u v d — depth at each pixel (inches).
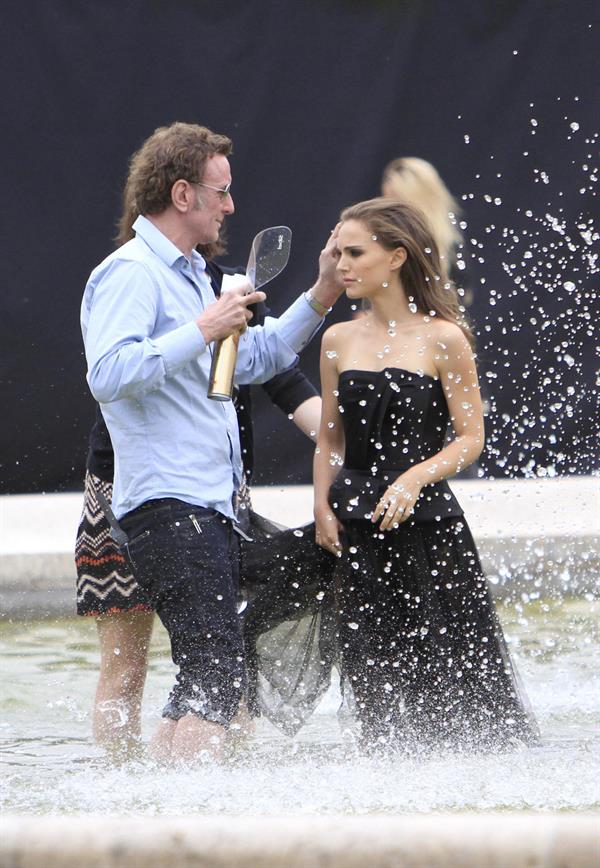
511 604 845.8
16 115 1229.7
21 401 1243.8
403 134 1244.5
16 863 235.6
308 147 1244.5
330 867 230.5
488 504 1043.3
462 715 533.6
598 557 884.6
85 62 1230.3
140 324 514.3
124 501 520.1
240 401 585.3
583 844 226.2
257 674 560.4
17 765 480.4
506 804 371.2
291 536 566.6
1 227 1235.9
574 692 621.3
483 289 1214.3
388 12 1241.4
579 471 1170.6
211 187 532.4
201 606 505.4
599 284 1210.6
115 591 564.7
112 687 567.5
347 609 544.1
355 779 423.2
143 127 1236.5
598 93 1235.2
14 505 1141.7
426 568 540.4
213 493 520.7
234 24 1237.1
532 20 1238.3
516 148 1238.9
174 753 486.3
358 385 542.3
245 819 239.9
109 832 237.6
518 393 1192.8
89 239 1240.8
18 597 867.4
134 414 517.7
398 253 544.4
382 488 540.1
